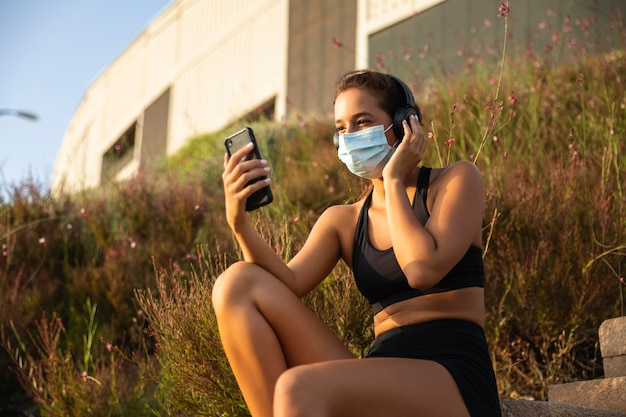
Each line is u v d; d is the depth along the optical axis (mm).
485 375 2051
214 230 5184
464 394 1947
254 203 2176
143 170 7184
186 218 5148
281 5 19312
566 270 3643
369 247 2291
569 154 4445
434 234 2080
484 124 4820
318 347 2094
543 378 3664
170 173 7844
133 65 28141
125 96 28391
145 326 4566
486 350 2121
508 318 3701
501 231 3789
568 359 3752
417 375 1896
